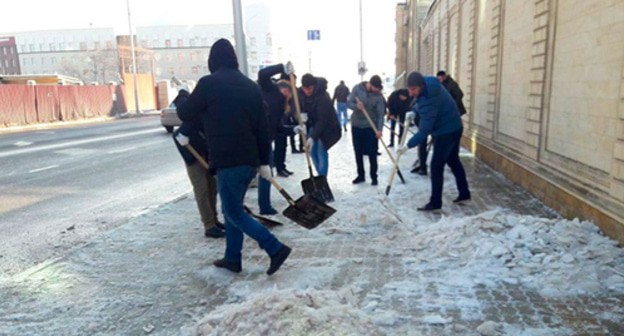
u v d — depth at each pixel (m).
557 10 6.03
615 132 4.60
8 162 11.97
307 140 6.46
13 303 3.84
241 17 7.91
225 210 4.07
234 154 3.95
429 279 3.96
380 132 7.72
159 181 9.28
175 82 5.25
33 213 7.03
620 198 4.47
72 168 10.92
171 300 3.81
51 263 4.68
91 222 6.51
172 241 5.27
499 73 8.79
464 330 3.14
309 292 3.37
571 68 5.62
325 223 5.61
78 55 83.62
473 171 8.70
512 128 7.96
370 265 4.34
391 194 7.08
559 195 5.73
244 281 4.09
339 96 17.62
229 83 3.99
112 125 25.00
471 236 4.55
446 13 16.02
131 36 37.03
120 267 4.54
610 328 3.13
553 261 4.04
